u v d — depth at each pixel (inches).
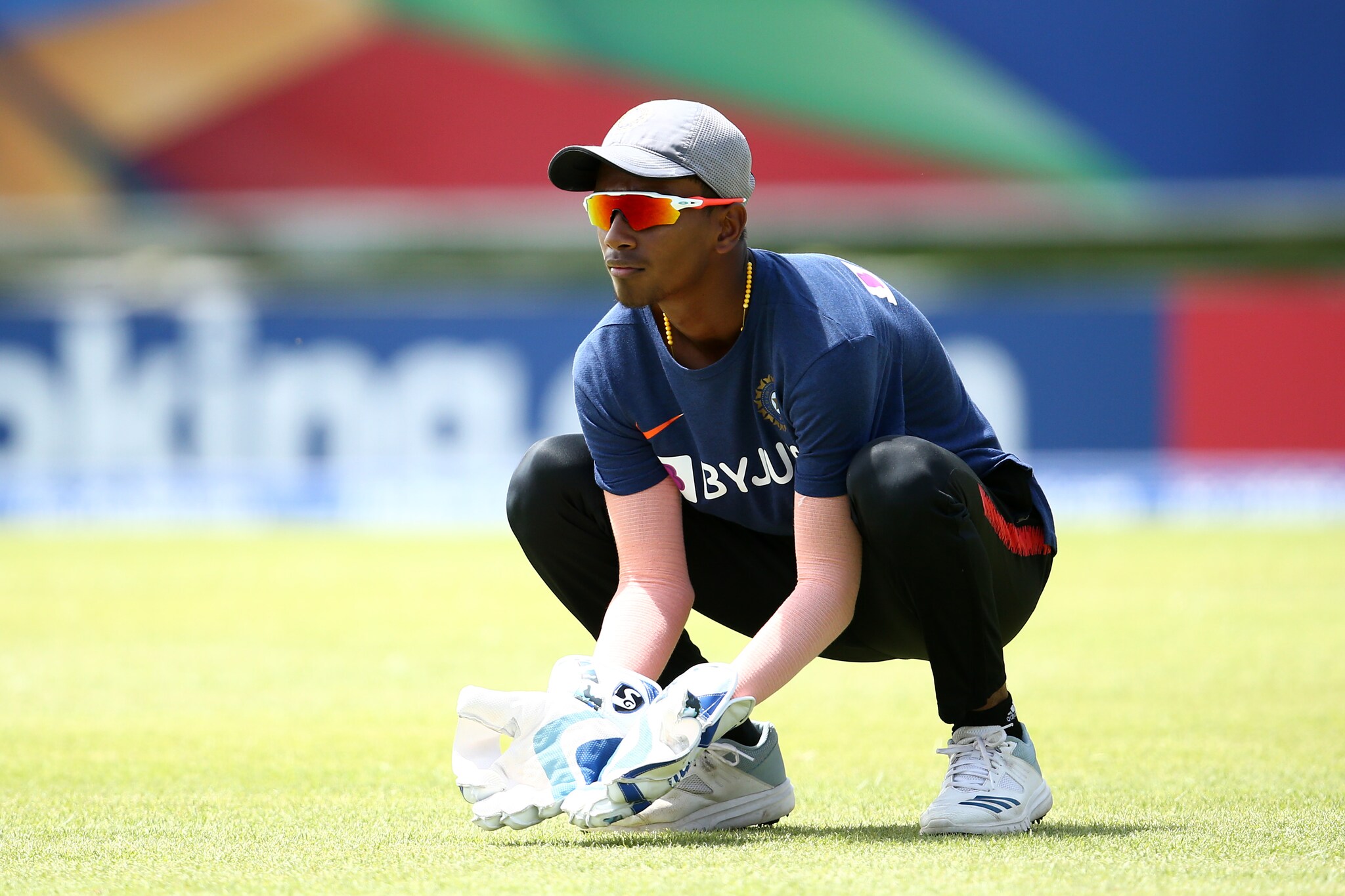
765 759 394.9
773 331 365.1
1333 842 359.6
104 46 1967.3
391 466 1724.9
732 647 855.1
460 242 2657.5
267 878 329.7
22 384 1721.2
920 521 356.5
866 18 1948.8
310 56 1971.0
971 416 404.5
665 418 385.7
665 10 1961.1
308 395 1721.2
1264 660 764.0
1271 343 1679.4
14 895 316.5
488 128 1971.0
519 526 413.4
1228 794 439.8
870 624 405.4
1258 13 1914.4
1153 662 764.6
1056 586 1107.9
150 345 1718.8
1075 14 1934.1
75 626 947.3
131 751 539.8
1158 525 1624.0
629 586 394.0
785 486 391.2
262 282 2610.7
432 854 356.5
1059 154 1948.8
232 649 848.9
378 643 869.2
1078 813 409.7
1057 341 1699.1
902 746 551.8
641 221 355.6
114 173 1980.8
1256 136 1926.7
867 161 1962.4
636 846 365.4
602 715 356.2
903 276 2559.1
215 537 1588.3
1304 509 1676.9
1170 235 2605.8
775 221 2075.5
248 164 1979.6
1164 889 308.3
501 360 1716.3
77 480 1727.4
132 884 324.8
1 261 2502.5
